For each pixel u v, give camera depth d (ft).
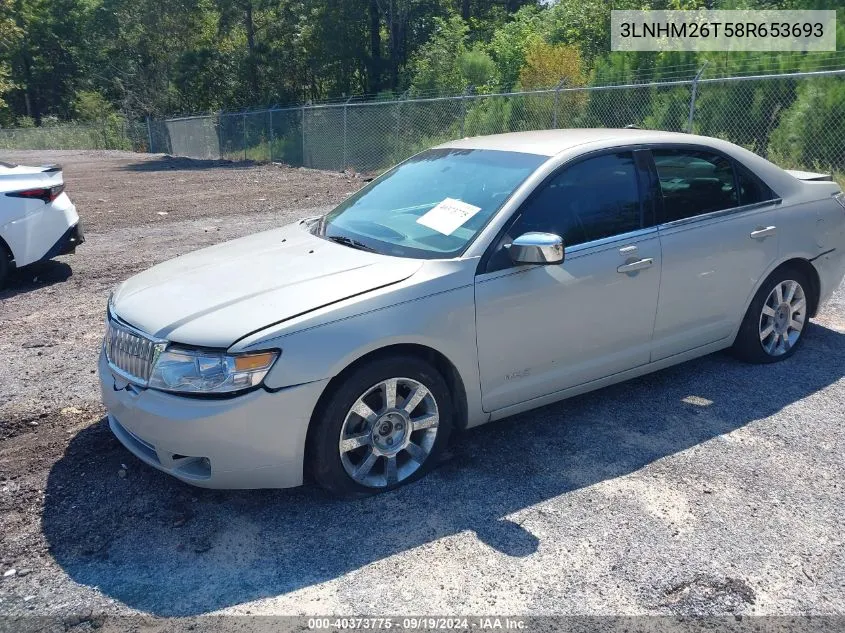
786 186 16.55
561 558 10.24
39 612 9.32
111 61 153.28
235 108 123.44
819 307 17.56
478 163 14.51
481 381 12.42
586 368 13.70
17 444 13.79
